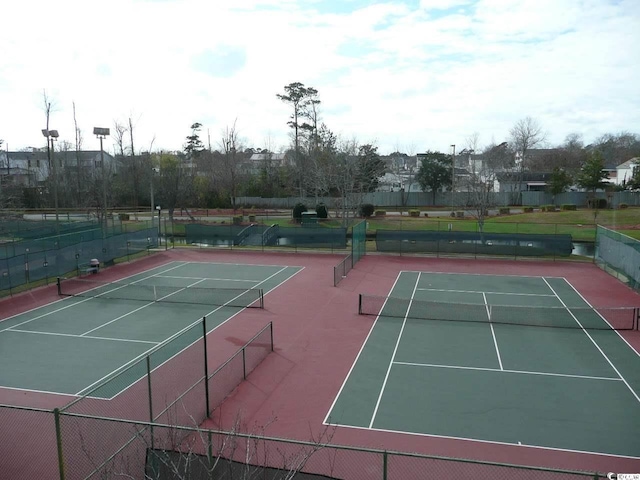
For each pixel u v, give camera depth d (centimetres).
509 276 3250
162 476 912
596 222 5353
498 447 1256
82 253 3241
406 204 7569
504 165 8900
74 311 2447
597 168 7231
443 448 1250
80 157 8019
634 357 1845
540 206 7062
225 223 5594
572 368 1752
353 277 3200
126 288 2895
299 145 8375
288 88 7969
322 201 6888
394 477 1102
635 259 2866
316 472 1123
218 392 1509
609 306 2547
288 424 1364
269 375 1689
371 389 1593
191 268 3512
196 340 2019
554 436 1309
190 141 9875
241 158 9156
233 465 890
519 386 1611
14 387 1611
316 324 2245
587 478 1116
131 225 4566
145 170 7900
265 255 3984
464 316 2347
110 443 1113
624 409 1455
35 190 7000
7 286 2686
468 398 1529
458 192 7175
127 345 1980
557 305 2572
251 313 2408
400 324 2244
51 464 1123
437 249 3878
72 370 1739
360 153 6706
